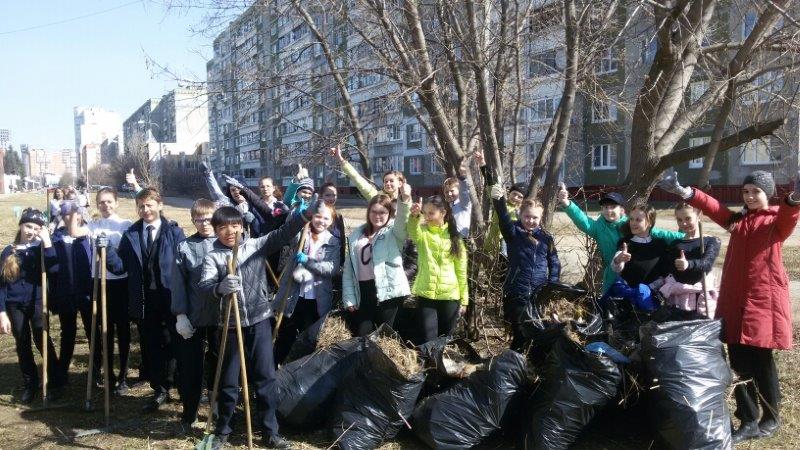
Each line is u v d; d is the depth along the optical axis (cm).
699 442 352
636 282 468
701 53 615
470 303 567
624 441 405
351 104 753
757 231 396
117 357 641
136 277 488
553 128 685
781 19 600
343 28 776
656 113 589
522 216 492
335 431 408
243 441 426
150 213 491
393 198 561
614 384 375
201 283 400
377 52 690
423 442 406
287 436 432
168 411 488
